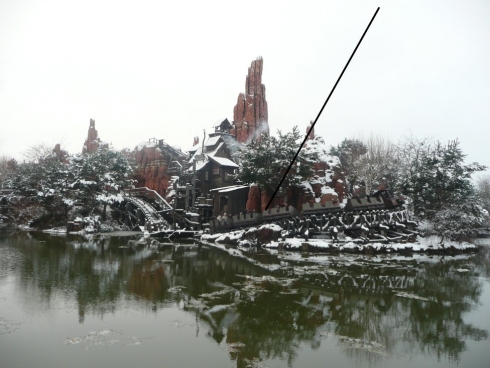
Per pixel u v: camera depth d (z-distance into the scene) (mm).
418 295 15891
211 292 15594
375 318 12562
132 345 9633
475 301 14938
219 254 28234
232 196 47062
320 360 9117
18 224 52281
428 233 33656
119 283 16609
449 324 12062
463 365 8969
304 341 10367
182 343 9906
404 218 36000
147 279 17750
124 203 55719
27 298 13562
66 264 21031
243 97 78000
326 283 18000
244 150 43469
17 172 59625
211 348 9648
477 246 35281
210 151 63500
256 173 40438
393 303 14555
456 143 37188
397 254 28500
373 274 20500
